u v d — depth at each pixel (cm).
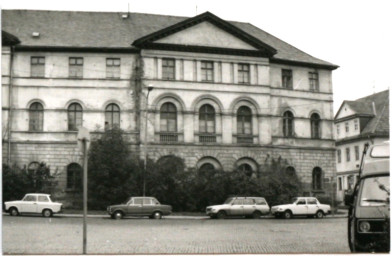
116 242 2030
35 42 4578
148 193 4325
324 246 1877
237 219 3841
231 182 4431
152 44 4641
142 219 3697
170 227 2894
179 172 4412
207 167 4734
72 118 4622
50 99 4584
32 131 4531
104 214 4053
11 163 4478
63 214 3975
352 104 6900
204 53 4809
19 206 3753
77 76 4653
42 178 4344
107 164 4325
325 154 5188
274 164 4800
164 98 4672
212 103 4797
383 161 1384
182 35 4744
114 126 4481
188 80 4738
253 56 4931
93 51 4662
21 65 4578
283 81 5162
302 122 5147
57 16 4988
